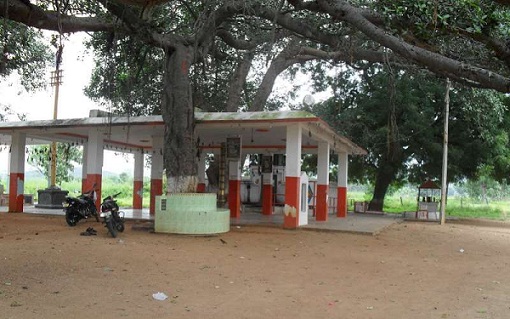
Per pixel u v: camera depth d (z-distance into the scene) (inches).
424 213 990.4
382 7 349.4
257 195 1071.0
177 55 572.7
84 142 867.4
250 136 808.3
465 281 328.2
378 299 265.0
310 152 1055.0
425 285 309.0
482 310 246.7
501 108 912.3
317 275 330.6
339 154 921.5
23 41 505.7
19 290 256.1
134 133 766.5
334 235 590.6
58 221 669.3
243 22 614.5
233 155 780.0
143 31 511.2
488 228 829.8
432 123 1036.5
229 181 794.2
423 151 1033.5
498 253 494.0
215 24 579.2
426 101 1008.2
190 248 442.9
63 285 271.9
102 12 492.7
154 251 414.3
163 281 293.9
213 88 899.4
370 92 1069.1
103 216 516.1
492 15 296.0
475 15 299.1
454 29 303.1
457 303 261.3
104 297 249.1
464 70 310.2
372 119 1010.7
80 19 462.6
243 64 858.8
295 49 791.7
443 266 391.2
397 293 282.0
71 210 605.6
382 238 582.6
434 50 341.4
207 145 922.1
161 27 560.4
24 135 799.7
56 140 876.0
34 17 335.0
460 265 400.8
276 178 1021.8
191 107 580.1
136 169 1008.9
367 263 389.7
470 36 305.4
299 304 248.1
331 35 500.7
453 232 717.3
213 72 797.9
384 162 1098.1
